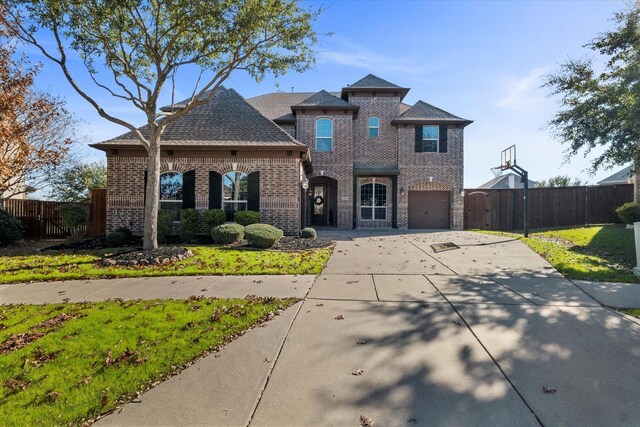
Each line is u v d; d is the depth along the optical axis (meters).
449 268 8.13
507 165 15.17
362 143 20.59
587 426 2.63
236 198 13.97
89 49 9.08
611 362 3.58
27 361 3.54
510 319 4.76
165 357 3.66
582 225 16.70
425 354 3.74
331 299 5.68
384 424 2.66
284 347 3.92
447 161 19.83
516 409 2.82
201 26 9.23
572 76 10.34
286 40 9.88
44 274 7.33
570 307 5.27
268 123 14.89
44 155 13.56
